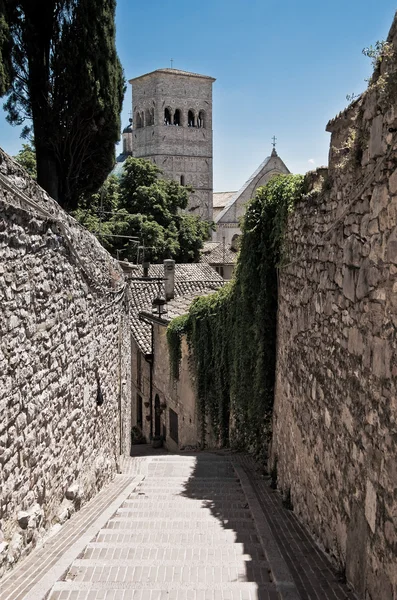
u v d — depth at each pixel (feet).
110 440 37.86
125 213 141.79
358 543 17.61
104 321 35.65
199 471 41.45
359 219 18.48
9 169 18.78
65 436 25.22
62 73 42.47
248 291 38.93
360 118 18.53
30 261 20.43
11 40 37.47
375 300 16.66
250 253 38.19
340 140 22.50
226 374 49.42
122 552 21.13
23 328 19.65
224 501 31.81
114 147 47.75
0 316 17.53
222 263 157.17
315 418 24.56
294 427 29.30
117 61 45.91
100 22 42.88
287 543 22.72
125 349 49.55
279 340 35.63
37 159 45.83
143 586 17.33
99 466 32.86
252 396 40.81
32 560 19.16
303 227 27.86
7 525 18.13
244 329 41.06
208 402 53.78
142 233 139.03
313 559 20.92
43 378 21.95
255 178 237.04
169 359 65.36
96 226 117.19
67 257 25.66
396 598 14.35
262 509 28.99
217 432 52.01
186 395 60.80
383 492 15.60
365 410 17.48
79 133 45.11
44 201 22.44
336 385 21.25
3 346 17.80
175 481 38.47
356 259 18.78
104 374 35.37
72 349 26.58
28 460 20.15
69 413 26.02
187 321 58.80
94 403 31.78
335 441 21.09
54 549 20.61
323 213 24.04
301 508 26.71
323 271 23.80
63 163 46.73
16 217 18.98
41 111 43.60
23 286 19.66
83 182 49.93
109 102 44.65
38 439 21.30
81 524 24.57
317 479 23.75
